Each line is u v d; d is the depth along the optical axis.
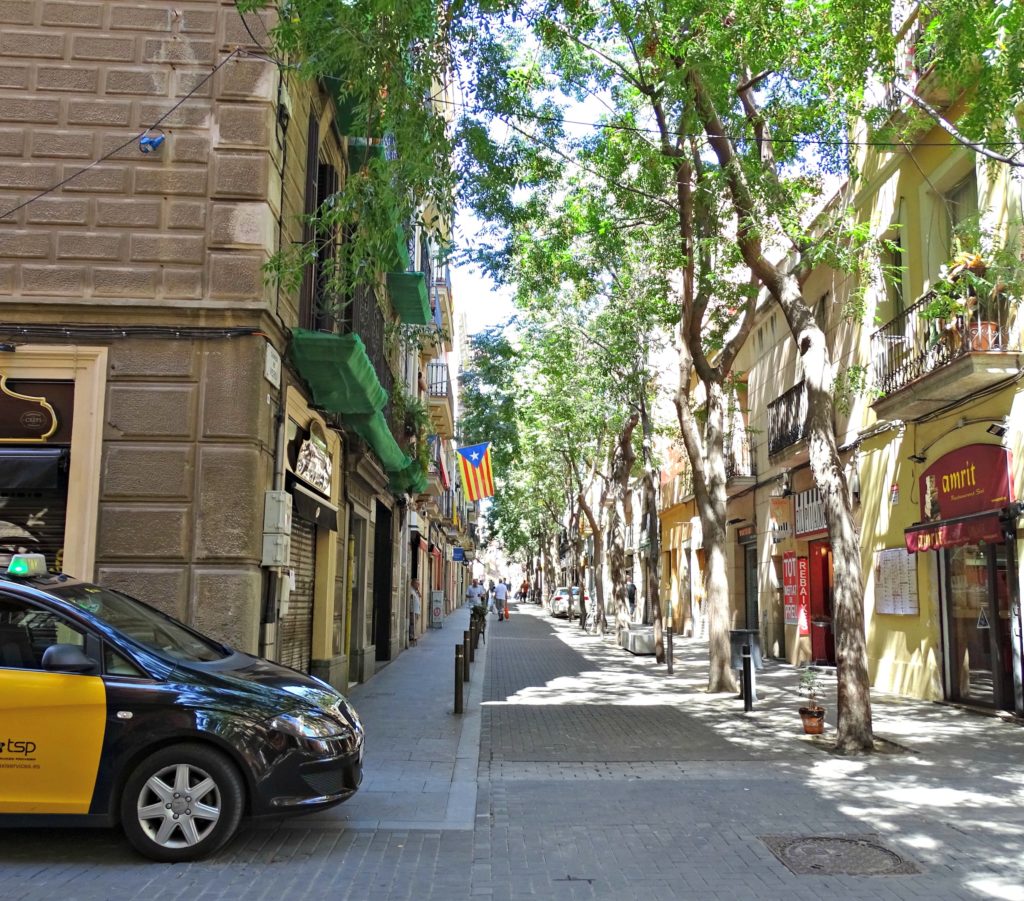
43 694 5.25
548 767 8.41
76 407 8.30
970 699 12.12
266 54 8.86
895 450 13.98
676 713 11.87
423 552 28.67
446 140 8.02
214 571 8.16
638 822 6.40
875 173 14.64
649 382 21.81
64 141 8.68
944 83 9.80
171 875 5.04
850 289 15.73
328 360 9.65
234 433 8.34
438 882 5.04
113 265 8.54
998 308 10.96
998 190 11.31
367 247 7.99
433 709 11.96
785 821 6.41
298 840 5.79
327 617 11.86
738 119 11.22
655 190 13.30
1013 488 10.77
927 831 6.13
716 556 14.52
